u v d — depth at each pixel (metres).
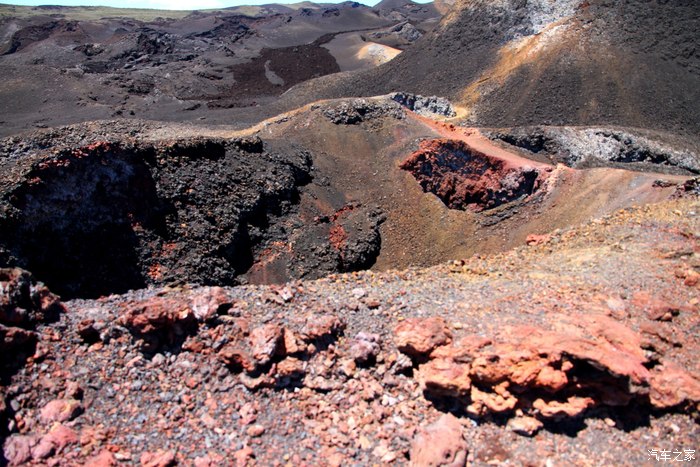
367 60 147.75
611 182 46.44
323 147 58.16
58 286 32.78
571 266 21.33
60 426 13.43
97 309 16.66
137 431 13.94
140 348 15.59
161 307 15.78
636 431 14.45
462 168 52.34
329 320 16.52
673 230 23.16
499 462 13.70
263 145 50.59
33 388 14.11
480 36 102.19
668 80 80.06
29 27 175.25
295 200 48.53
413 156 52.50
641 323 16.84
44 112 95.19
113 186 36.81
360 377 15.78
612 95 80.00
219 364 15.48
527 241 28.06
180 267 38.00
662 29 85.25
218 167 44.66
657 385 14.71
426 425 14.57
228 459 13.55
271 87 131.38
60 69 111.19
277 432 14.35
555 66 86.00
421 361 15.89
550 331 15.57
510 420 14.52
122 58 146.12
